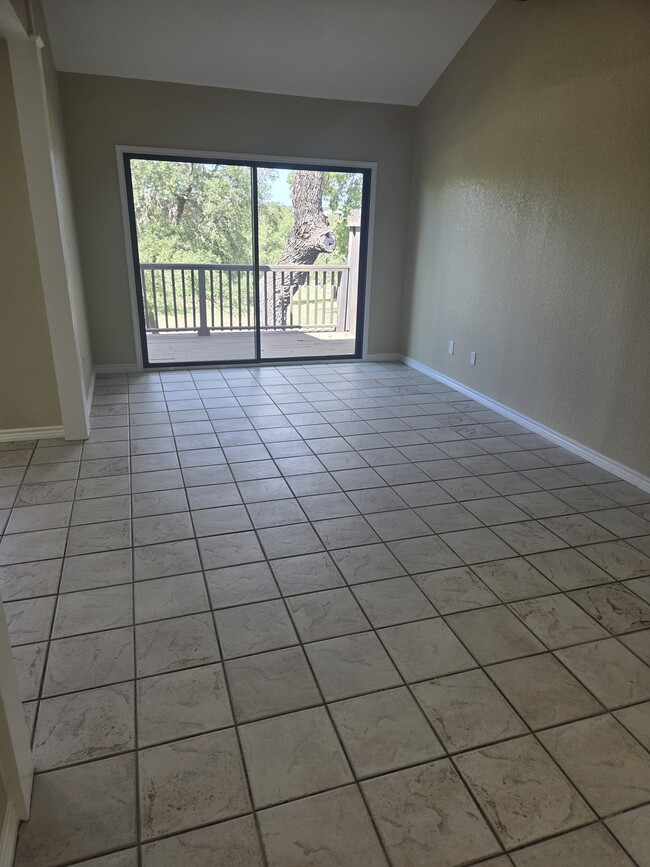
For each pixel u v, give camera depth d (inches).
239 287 250.2
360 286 211.5
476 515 100.7
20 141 109.9
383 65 167.3
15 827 45.4
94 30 144.3
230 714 57.8
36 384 127.3
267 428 142.6
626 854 45.7
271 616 72.7
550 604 76.7
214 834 46.4
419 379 194.1
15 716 46.4
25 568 81.7
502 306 153.3
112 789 49.8
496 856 45.4
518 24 136.6
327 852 45.2
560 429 135.0
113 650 66.2
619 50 108.8
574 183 123.3
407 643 68.7
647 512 103.0
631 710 59.8
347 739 55.4
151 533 91.9
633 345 112.0
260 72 166.2
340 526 95.6
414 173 197.0
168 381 184.5
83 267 176.6
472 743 55.4
